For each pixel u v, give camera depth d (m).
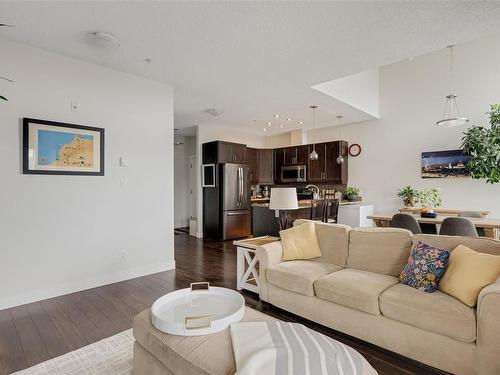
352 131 6.59
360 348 2.11
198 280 3.58
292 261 2.90
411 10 2.26
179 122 6.41
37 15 2.31
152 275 3.77
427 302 1.85
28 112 2.84
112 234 3.46
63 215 3.08
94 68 3.29
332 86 4.53
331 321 2.29
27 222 2.84
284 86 4.01
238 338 1.43
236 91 4.23
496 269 1.78
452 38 2.71
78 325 2.42
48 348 2.08
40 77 2.92
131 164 3.63
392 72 6.00
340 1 2.14
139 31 2.56
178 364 1.37
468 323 1.67
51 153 2.97
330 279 2.34
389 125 6.04
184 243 5.93
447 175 5.27
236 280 3.58
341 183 6.60
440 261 2.06
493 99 4.87
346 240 2.81
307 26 2.49
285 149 7.56
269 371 1.18
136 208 3.69
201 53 3.00
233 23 2.43
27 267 2.85
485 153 4.27
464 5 2.19
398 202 5.92
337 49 2.92
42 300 2.92
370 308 2.05
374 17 2.35
